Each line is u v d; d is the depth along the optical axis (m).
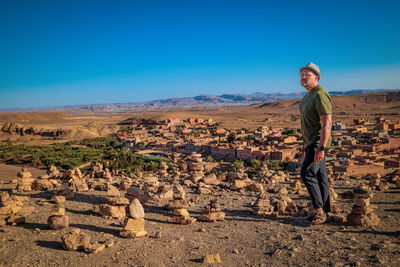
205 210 11.19
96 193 15.42
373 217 9.88
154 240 8.56
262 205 12.04
